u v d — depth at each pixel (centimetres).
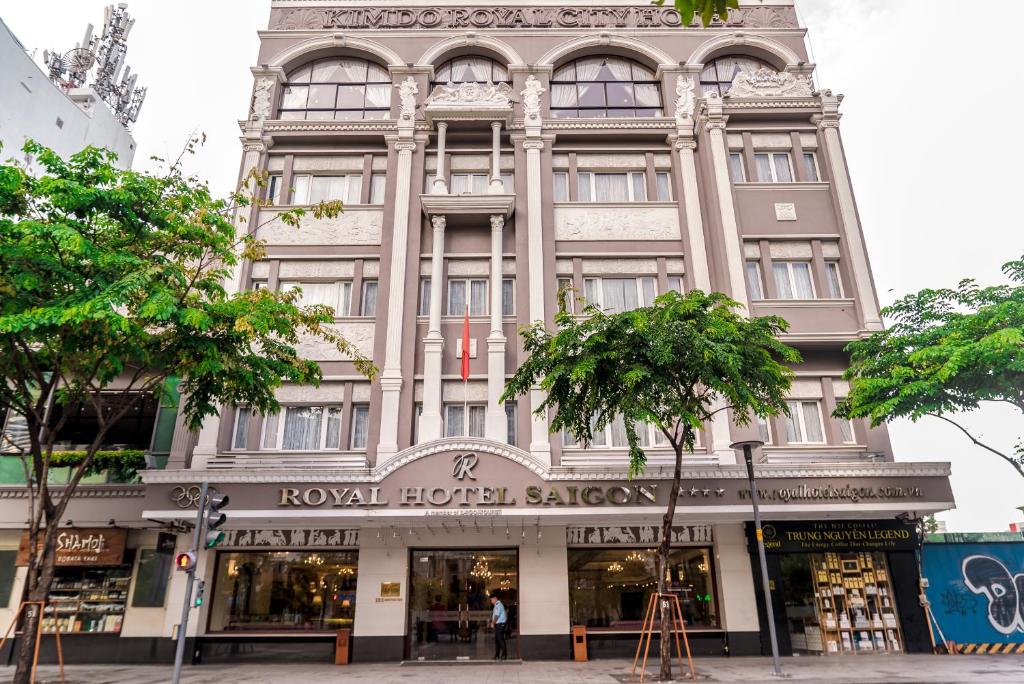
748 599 1673
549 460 1712
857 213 1975
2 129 2794
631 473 1280
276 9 2286
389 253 1948
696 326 1269
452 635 1677
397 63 2195
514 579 1719
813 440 1816
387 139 2081
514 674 1381
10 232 1098
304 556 1764
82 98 3403
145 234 1261
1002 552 1742
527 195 2016
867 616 1695
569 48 2236
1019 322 1400
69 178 1195
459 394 1844
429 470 1585
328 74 2250
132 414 1895
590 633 1695
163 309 1071
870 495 1616
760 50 2262
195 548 1085
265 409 1447
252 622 1706
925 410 1489
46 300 1153
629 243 1992
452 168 2100
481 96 2091
